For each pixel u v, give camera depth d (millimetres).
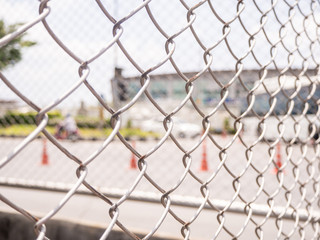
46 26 651
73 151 11023
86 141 11539
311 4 1683
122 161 9406
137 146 13000
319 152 1732
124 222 3318
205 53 1054
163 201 924
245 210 1282
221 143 9211
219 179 6258
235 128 1221
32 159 9633
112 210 774
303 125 8078
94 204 3908
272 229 3049
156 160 9734
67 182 6336
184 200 2354
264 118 1376
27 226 2758
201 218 3369
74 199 4102
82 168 714
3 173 7246
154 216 3467
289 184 5156
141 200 2564
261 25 1315
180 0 982
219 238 2869
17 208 599
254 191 5066
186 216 3443
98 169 8047
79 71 715
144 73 862
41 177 6828
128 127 14539
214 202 2314
